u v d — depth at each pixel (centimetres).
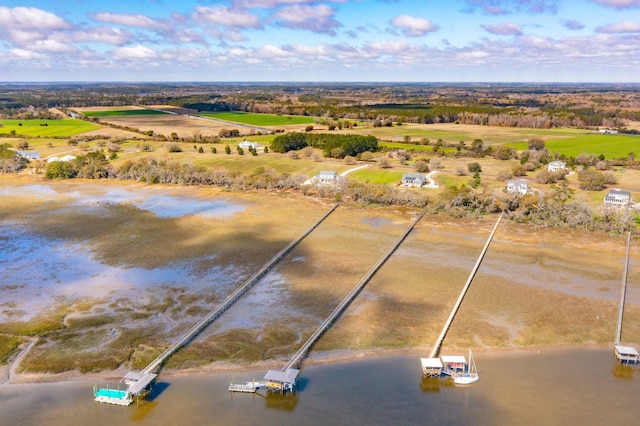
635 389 4434
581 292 6397
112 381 4531
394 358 4903
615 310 5900
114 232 8988
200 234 8844
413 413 4141
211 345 5109
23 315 5772
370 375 4638
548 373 4669
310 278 6850
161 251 7962
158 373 4641
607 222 9094
